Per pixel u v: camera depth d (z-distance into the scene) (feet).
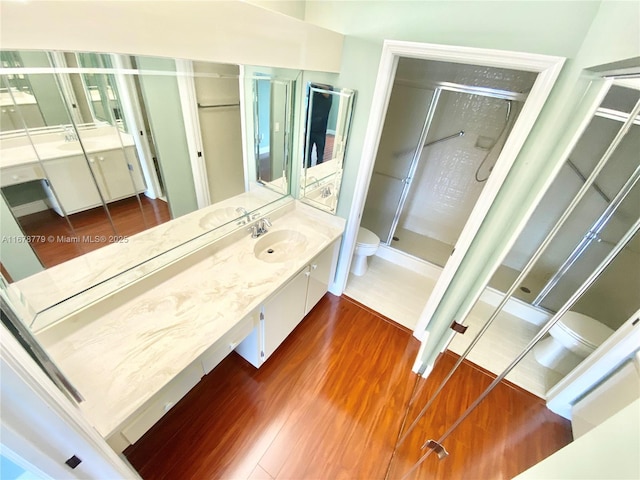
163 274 4.66
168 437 4.88
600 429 1.33
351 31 5.23
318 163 6.80
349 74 5.60
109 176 3.72
